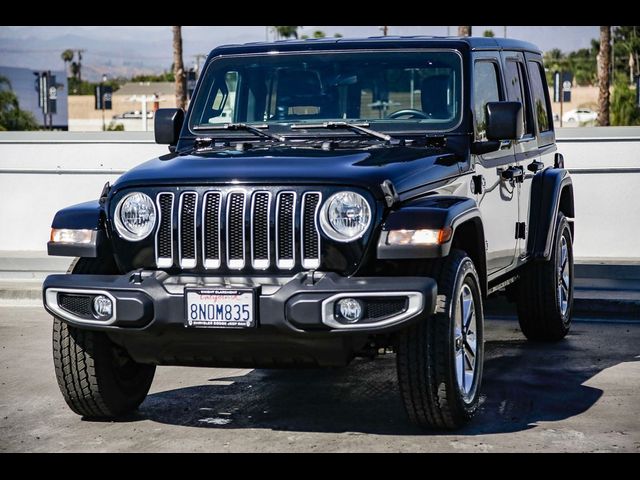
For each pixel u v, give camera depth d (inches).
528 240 331.9
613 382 297.1
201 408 272.7
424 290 223.3
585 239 506.9
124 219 242.1
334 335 226.1
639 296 414.3
